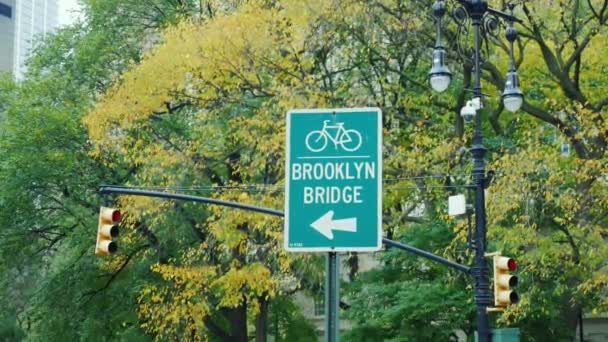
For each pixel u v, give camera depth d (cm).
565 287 2216
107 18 3478
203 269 2698
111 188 1909
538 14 2289
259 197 2459
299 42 2455
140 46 3462
